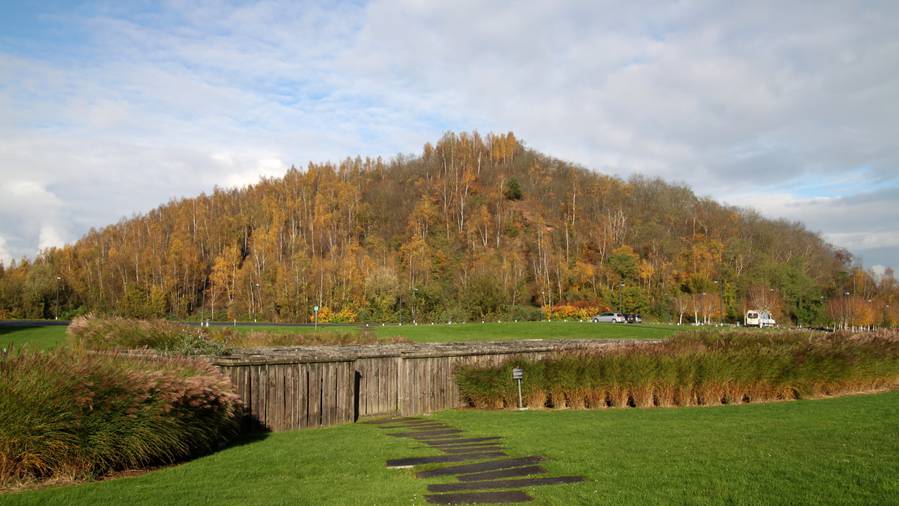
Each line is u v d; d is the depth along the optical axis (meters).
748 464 8.97
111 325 20.44
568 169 139.25
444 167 139.75
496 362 19.09
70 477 8.84
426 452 10.73
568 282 89.81
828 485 7.80
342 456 10.49
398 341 34.16
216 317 83.06
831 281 94.69
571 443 11.08
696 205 117.50
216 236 107.81
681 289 90.12
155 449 9.83
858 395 19.81
